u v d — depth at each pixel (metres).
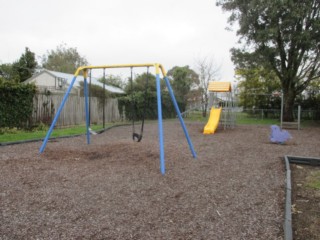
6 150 7.20
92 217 3.21
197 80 35.03
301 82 20.33
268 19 17.47
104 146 7.96
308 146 8.88
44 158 6.30
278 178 4.98
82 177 4.84
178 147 8.16
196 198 3.89
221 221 3.16
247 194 4.08
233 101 17.48
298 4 16.52
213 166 5.79
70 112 14.70
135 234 2.83
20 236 2.75
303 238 2.82
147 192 4.11
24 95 11.45
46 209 3.43
